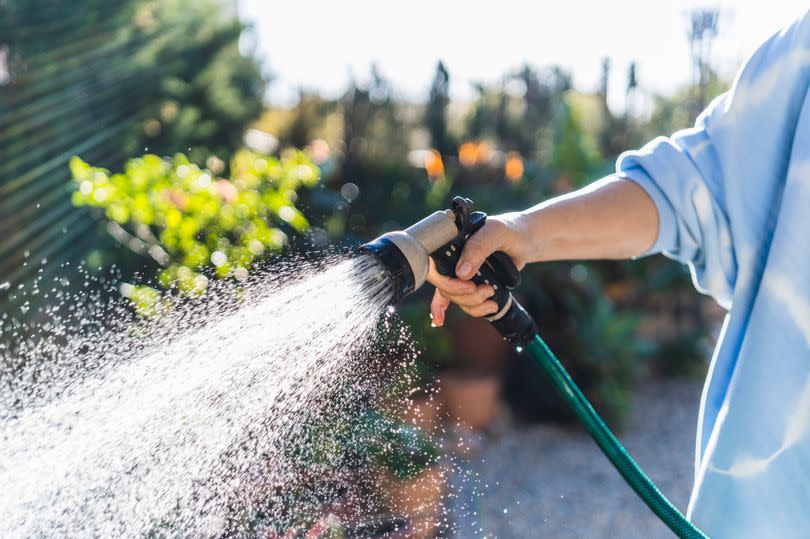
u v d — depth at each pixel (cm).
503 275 110
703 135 121
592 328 494
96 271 327
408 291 100
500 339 482
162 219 317
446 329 469
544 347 115
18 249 322
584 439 465
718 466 108
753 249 113
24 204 342
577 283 516
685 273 591
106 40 430
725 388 114
